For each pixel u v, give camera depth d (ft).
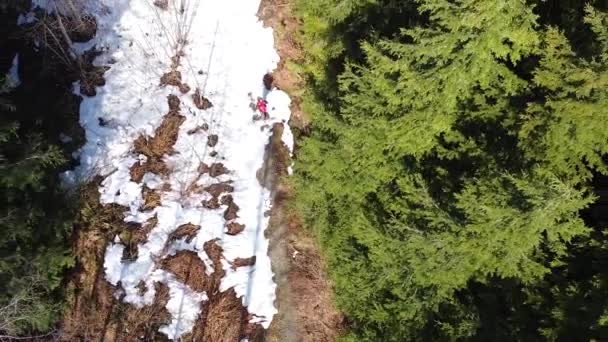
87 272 34.76
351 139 27.55
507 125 24.70
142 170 36.76
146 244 35.76
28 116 35.76
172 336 34.88
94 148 36.50
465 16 20.93
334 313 36.32
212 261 36.32
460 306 27.45
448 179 26.86
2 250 28.43
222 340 35.47
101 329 34.24
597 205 26.00
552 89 21.98
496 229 22.89
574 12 24.32
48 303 31.91
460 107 26.07
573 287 24.49
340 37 32.81
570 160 23.17
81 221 35.12
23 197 30.04
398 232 27.07
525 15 21.25
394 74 26.05
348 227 31.22
